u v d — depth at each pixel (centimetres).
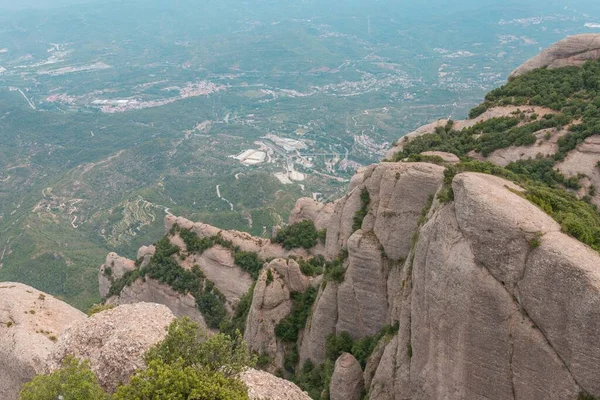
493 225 2683
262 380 2986
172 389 2311
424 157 4562
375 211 4362
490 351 2717
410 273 3519
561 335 2459
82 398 2534
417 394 3203
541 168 4541
